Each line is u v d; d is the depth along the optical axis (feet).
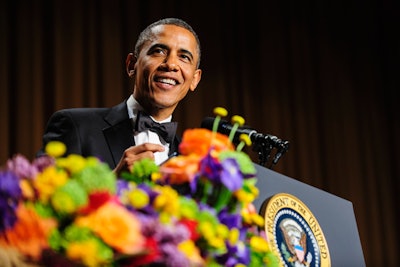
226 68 29.43
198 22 29.14
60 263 4.82
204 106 28.55
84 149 10.31
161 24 11.05
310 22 31.65
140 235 4.99
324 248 7.60
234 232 5.74
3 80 24.50
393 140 32.04
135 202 5.19
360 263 8.31
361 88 32.04
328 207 8.36
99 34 26.61
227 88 29.22
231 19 29.94
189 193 5.95
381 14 32.63
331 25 32.01
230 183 5.66
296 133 30.37
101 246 4.80
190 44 10.94
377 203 31.35
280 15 31.14
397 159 31.91
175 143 10.84
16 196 4.86
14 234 4.79
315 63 31.35
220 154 5.91
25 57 25.07
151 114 11.02
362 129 31.65
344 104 31.55
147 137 10.71
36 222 4.77
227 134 9.14
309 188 8.25
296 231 7.40
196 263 5.24
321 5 32.01
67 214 4.90
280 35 30.94
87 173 5.03
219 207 5.85
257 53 30.22
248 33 30.27
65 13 26.09
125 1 27.40
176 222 5.34
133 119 10.82
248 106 29.53
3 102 24.29
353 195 30.94
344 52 32.04
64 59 25.63
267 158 9.00
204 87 28.76
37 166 5.16
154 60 10.80
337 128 31.22
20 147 24.14
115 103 26.18
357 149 31.42
